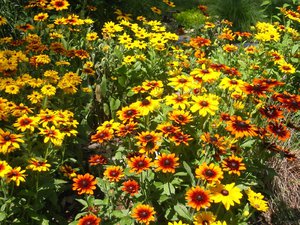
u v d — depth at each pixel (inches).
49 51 87.7
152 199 57.9
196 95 66.7
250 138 63.3
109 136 57.7
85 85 82.1
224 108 68.0
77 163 72.6
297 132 83.0
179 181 57.0
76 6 116.9
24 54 77.8
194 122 62.1
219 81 78.1
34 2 95.5
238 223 56.1
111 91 87.1
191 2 174.1
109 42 93.6
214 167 51.4
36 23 99.0
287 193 74.0
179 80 61.6
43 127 63.0
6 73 68.6
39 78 70.6
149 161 53.3
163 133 56.2
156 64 90.3
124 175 59.2
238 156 62.2
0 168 49.3
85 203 56.9
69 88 69.0
